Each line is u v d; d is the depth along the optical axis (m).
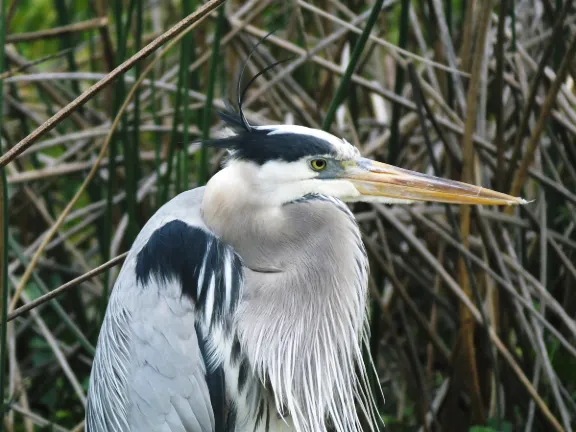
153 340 5.16
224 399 5.32
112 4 10.60
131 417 5.21
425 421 7.59
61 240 9.03
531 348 7.50
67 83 10.48
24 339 9.35
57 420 8.38
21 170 9.43
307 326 5.32
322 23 10.16
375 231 8.71
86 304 9.98
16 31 13.46
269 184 5.22
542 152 7.80
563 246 8.15
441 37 7.79
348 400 5.52
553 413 7.45
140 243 5.54
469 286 7.51
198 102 9.02
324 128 6.10
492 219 7.46
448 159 7.95
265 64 9.02
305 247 5.31
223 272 5.25
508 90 8.79
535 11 8.80
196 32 9.86
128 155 6.95
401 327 9.17
